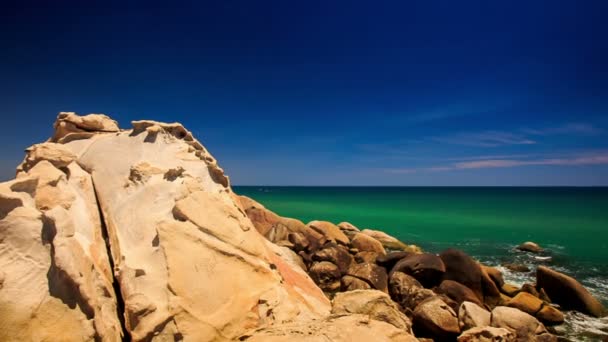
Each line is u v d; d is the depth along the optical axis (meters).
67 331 4.44
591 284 17.11
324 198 81.81
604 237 28.19
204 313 5.38
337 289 14.91
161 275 5.64
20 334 4.20
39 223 5.04
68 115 9.23
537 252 23.16
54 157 7.13
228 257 6.46
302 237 18.31
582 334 11.59
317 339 5.18
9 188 5.35
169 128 9.27
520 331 9.88
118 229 6.50
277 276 7.09
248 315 5.75
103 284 5.25
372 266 14.83
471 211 48.31
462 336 9.05
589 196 93.00
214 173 8.81
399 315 7.76
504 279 17.59
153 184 7.38
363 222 36.66
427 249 24.27
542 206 56.59
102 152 8.30
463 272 14.34
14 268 4.60
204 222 6.80
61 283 4.67
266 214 21.08
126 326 5.00
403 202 66.62
